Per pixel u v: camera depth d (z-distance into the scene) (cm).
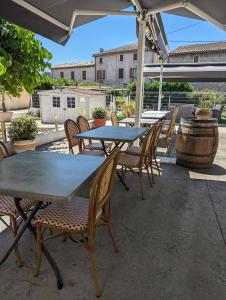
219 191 304
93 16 363
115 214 245
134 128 387
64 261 176
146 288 153
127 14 358
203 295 149
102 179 142
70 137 337
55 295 147
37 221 157
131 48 2550
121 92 1381
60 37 297
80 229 150
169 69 909
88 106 1156
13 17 215
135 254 185
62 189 132
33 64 469
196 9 298
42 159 192
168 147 476
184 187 316
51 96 1184
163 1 322
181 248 193
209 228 222
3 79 443
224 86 1552
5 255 168
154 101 1143
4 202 178
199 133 374
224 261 179
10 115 458
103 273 165
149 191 302
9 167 171
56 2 255
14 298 144
